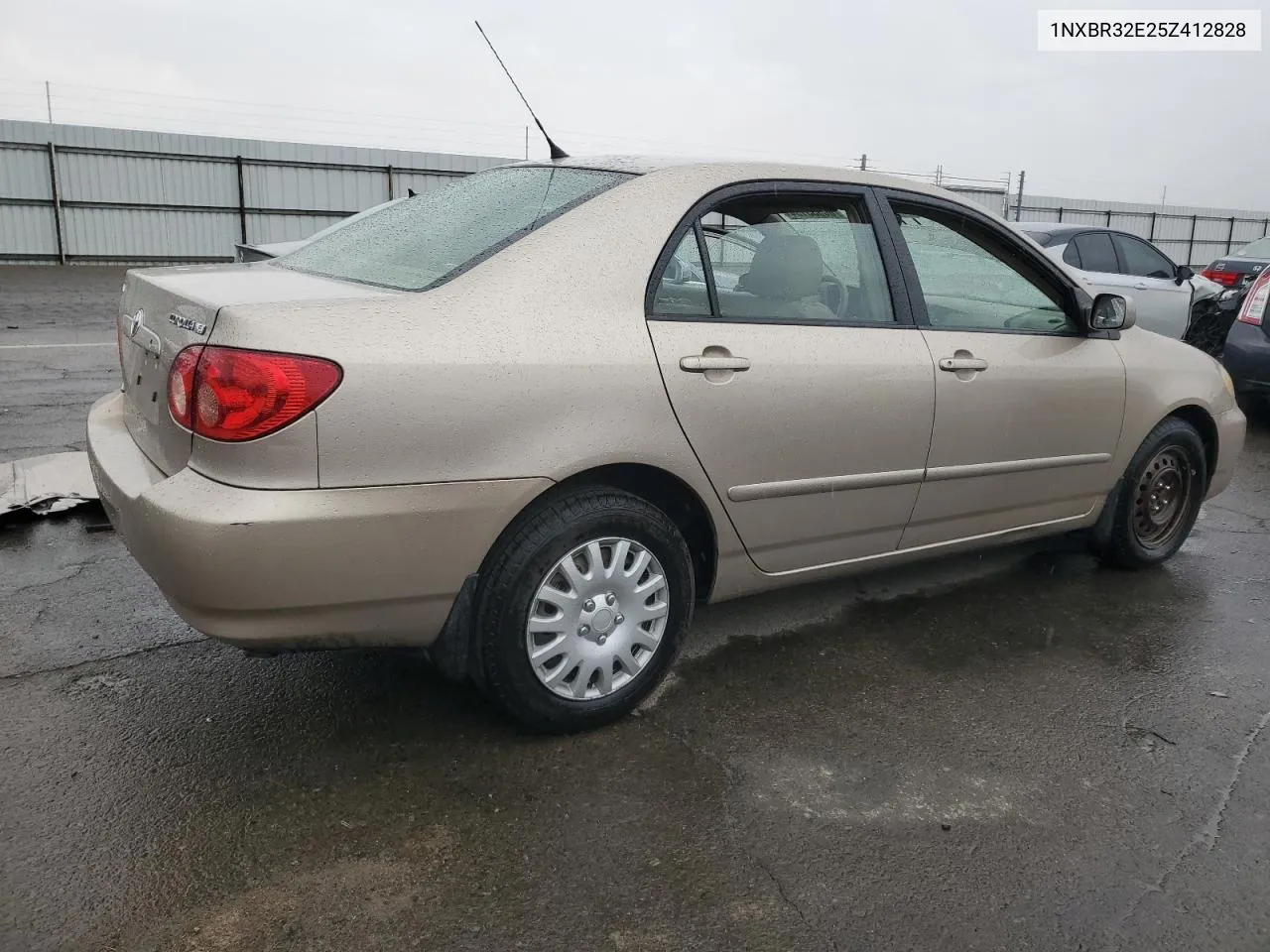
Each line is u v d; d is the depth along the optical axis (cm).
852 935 212
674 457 277
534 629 266
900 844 243
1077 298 385
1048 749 290
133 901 210
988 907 222
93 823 235
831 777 269
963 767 278
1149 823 256
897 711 308
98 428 300
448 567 248
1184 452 433
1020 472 370
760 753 280
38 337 1005
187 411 234
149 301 278
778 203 311
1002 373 352
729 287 296
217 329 229
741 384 287
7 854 223
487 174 344
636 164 301
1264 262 1052
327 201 2495
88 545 411
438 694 302
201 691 299
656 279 278
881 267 332
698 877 227
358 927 206
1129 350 404
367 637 249
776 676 326
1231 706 320
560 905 216
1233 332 714
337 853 229
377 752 271
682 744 282
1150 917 221
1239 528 514
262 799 247
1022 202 3106
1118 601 405
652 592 288
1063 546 470
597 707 283
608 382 262
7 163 2144
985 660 346
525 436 250
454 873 224
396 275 273
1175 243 3462
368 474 232
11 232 2181
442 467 240
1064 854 242
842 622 373
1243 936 217
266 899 213
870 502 329
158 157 2283
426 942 203
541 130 354
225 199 2378
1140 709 316
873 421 318
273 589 227
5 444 561
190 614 233
